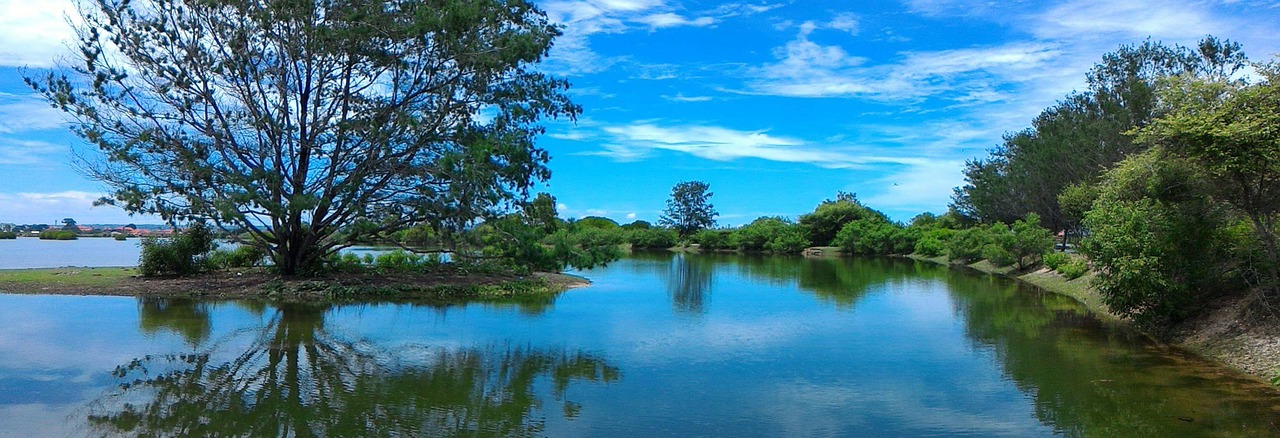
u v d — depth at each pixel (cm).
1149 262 1331
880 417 851
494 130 2062
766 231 6538
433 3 1962
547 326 1500
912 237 5197
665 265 4047
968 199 4872
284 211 1944
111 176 1848
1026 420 839
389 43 1984
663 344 1298
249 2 1877
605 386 984
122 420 800
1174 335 1348
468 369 1075
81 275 2123
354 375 1029
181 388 939
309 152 2072
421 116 2056
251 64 1920
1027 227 3122
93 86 1809
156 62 1853
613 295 2173
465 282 2200
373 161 2017
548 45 2094
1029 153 3866
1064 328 1505
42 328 1345
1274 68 1167
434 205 2020
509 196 1992
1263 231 1240
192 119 1916
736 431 795
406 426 798
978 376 1052
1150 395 941
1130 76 3134
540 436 770
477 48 1986
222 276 2158
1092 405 899
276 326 1437
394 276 2231
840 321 1606
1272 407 880
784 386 990
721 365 1121
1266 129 1083
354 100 2042
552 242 2461
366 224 2017
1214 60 2933
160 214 1872
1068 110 3741
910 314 1734
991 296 2184
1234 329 1221
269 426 788
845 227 5812
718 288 2453
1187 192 1317
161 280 2062
